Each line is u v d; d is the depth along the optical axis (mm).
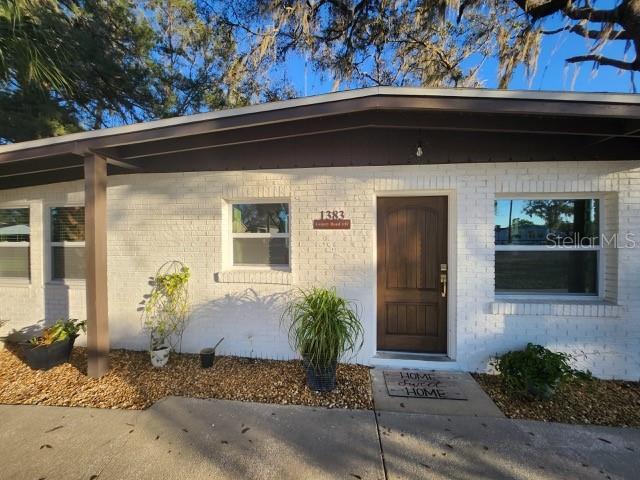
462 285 4148
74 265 5336
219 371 4121
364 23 8047
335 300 3754
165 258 4766
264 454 2566
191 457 2531
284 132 3738
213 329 4664
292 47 8367
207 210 4652
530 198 4223
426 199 4422
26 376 4059
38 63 4297
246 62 8219
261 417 3086
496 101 3115
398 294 4488
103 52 7113
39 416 3119
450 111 3236
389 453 2580
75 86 7121
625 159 3871
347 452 2592
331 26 8297
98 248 3961
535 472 2381
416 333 4480
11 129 6387
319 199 4391
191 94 9391
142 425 2955
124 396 3514
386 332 4523
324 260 4387
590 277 4211
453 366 4172
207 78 9375
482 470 2400
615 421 3039
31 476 2334
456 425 2959
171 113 8945
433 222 4414
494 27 7492
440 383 3799
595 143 3807
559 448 2641
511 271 4277
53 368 4293
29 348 4195
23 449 2627
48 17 5590
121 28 7703
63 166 4480
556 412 3189
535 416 3123
